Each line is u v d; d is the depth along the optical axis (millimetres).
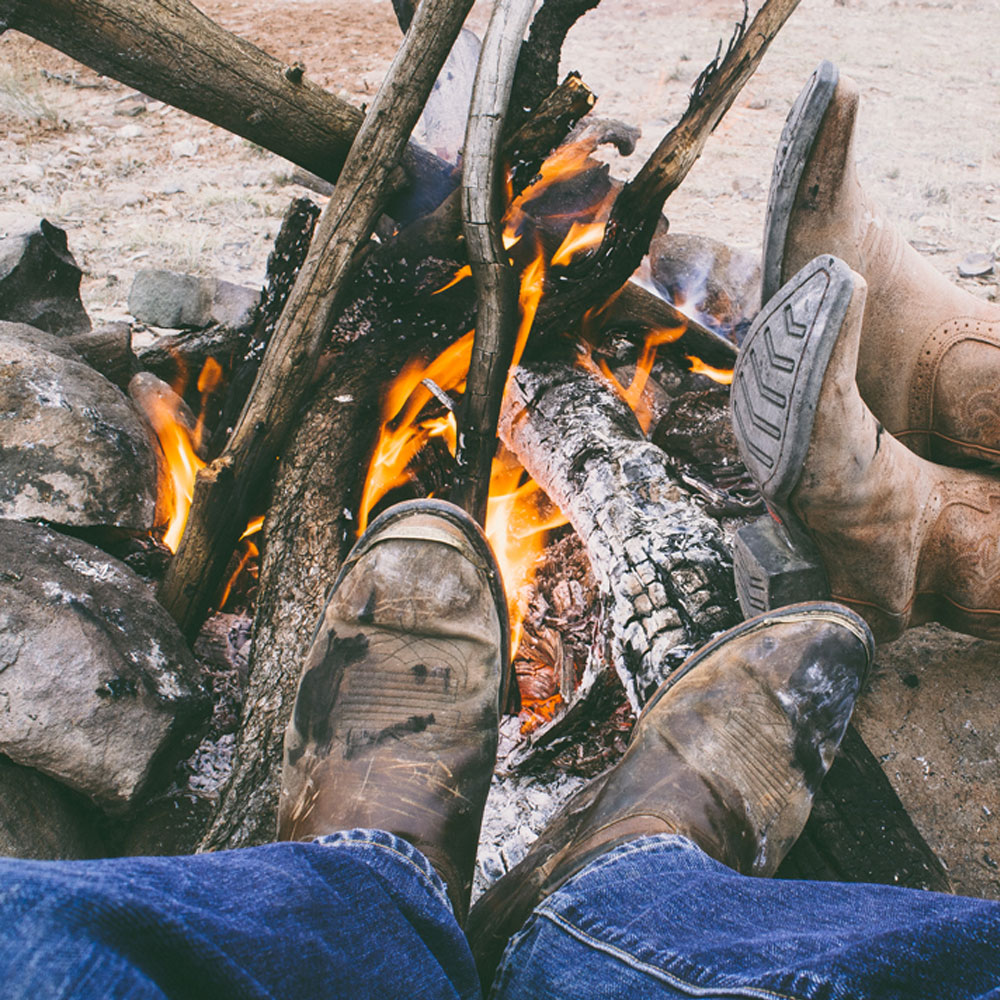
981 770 1646
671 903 938
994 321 1551
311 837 1191
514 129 2045
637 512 1825
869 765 1541
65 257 2588
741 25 2012
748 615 1646
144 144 5520
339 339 2240
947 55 7941
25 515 1785
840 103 1365
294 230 2256
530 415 2164
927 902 823
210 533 1885
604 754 1801
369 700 1363
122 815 1557
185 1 1900
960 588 1586
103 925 557
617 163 5445
